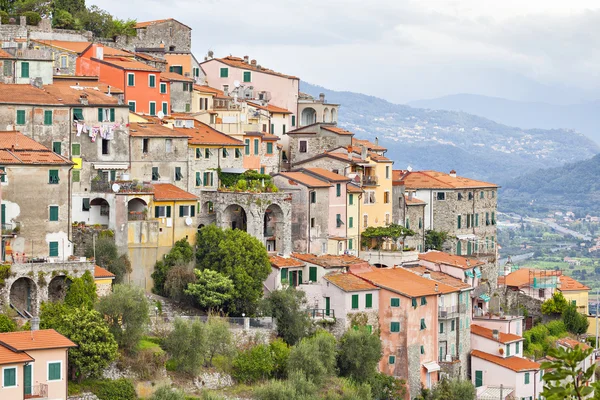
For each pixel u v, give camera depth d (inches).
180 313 6584.6
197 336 5935.0
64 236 6166.3
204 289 6584.6
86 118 6791.3
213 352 6141.7
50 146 6633.9
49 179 6122.1
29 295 5807.1
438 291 7406.5
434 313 7352.4
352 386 6412.4
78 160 6747.1
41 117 6609.3
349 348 6712.6
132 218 6742.1
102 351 5447.8
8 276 5689.0
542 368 2871.6
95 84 7549.2
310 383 6072.8
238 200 7327.8
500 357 7731.3
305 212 7746.1
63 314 5556.1
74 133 6737.2
